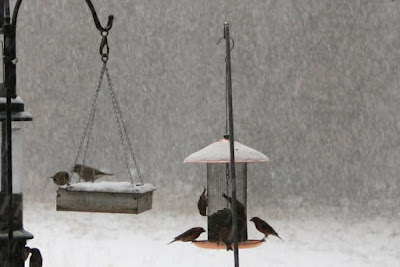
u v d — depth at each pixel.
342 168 78.25
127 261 39.78
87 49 89.75
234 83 84.56
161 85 87.31
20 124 16.25
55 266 37.72
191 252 42.59
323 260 40.59
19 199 14.79
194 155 20.05
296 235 50.56
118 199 18.92
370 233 51.62
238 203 22.27
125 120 86.62
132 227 55.28
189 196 75.81
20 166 14.91
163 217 61.31
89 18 90.00
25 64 90.38
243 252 42.53
